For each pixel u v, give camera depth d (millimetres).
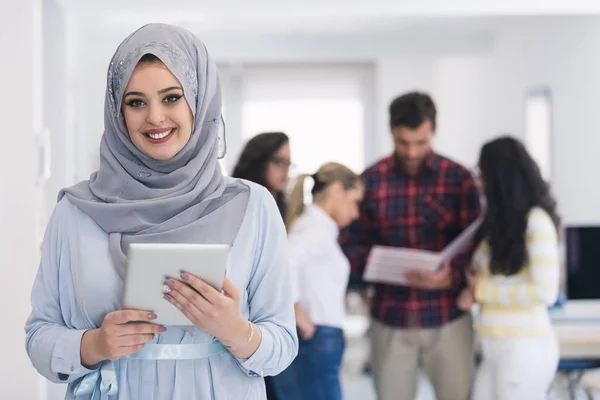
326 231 3682
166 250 1651
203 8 4457
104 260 1845
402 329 4031
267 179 3885
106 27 5805
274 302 1934
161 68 1841
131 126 1856
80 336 1805
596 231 4906
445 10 4387
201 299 1707
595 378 4246
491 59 8672
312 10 4395
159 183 1899
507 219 3688
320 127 11328
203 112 1916
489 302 3744
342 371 6914
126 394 1839
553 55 6879
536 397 3713
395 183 4102
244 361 1834
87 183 1980
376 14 4484
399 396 4090
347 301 7820
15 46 3453
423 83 11000
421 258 3820
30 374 3428
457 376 4023
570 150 6551
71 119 4746
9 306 3432
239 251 1890
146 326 1742
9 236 3445
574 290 4910
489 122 8750
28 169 3459
